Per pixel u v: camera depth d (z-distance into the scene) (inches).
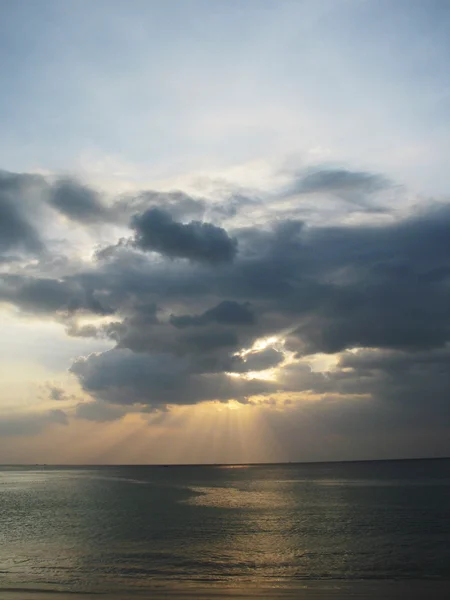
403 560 1413.6
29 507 2952.8
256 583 1192.2
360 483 5167.3
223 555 1497.3
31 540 1772.9
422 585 1164.5
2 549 1610.5
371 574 1269.7
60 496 3784.5
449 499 3176.7
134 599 1052.5
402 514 2425.0
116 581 1211.9
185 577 1249.4
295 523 2150.6
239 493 3954.2
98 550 1581.0
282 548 1594.5
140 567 1355.8
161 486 5064.0
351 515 2407.7
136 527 2068.2
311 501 3164.4
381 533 1865.2
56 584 1186.0
